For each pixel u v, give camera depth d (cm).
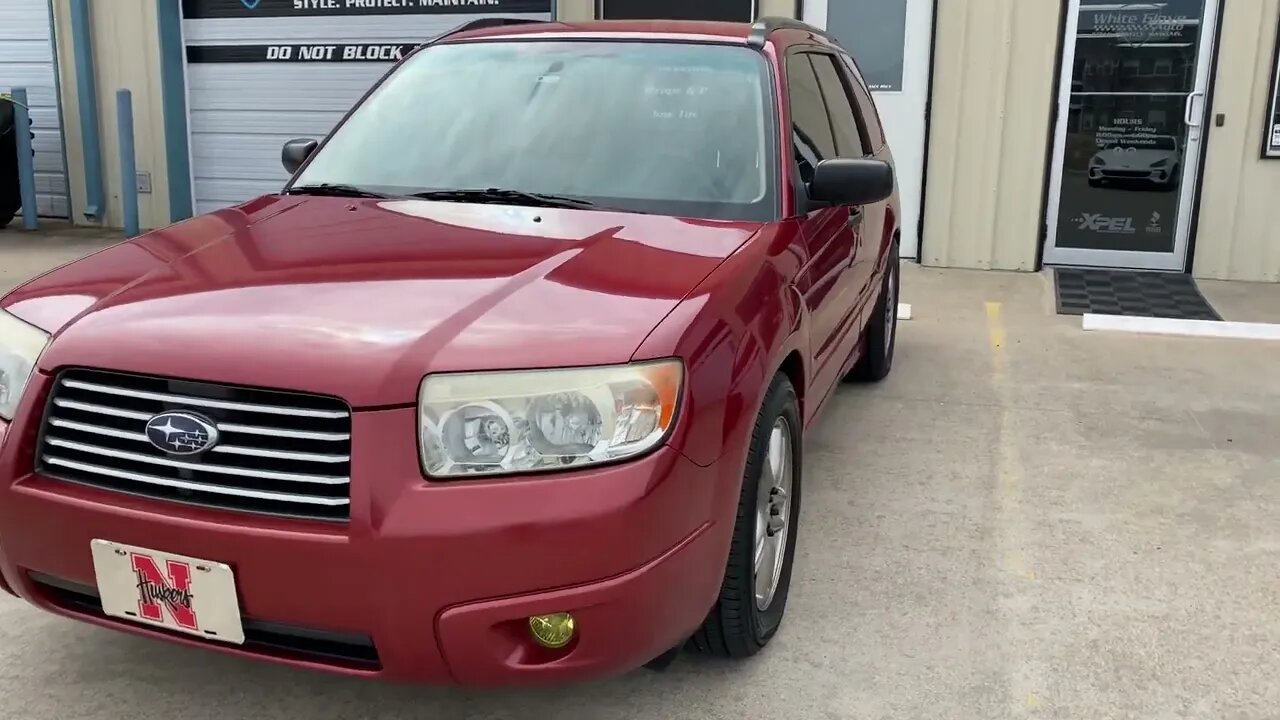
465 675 218
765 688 281
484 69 369
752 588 273
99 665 289
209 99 1009
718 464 236
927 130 824
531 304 233
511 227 287
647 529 218
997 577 344
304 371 212
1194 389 550
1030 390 548
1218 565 354
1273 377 570
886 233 511
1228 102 770
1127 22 778
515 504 209
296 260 260
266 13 976
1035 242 824
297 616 214
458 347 217
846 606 324
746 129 333
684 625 237
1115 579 344
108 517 221
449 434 211
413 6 939
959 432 484
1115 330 668
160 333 225
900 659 296
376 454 208
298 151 379
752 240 291
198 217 319
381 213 303
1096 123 802
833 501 405
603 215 299
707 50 361
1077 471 437
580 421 215
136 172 1010
